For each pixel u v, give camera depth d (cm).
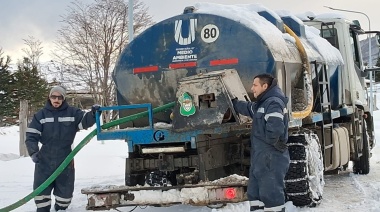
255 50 691
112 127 735
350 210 730
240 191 607
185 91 648
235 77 670
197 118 641
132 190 631
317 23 1138
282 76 712
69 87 1903
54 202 848
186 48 725
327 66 947
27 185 1012
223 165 713
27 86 3266
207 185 611
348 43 1116
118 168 1223
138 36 755
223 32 706
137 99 763
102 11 1864
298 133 731
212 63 711
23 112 1488
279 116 582
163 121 749
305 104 793
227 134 709
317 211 718
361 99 1188
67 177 753
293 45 796
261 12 796
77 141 1739
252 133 610
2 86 3369
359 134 1108
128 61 761
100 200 637
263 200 601
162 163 688
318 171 757
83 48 1878
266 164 597
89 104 2055
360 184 975
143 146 705
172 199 620
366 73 1204
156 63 743
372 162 1341
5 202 852
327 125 903
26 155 1484
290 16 895
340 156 952
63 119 741
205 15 716
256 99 637
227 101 629
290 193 718
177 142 678
